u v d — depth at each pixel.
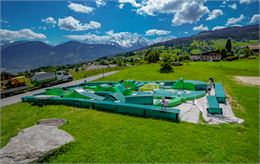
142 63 73.38
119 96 17.33
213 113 13.54
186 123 11.71
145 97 16.30
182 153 8.20
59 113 14.24
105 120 12.20
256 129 11.23
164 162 7.62
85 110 14.73
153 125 11.23
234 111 14.41
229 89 22.36
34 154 7.94
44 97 17.62
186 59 86.19
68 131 10.59
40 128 10.47
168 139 9.41
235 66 48.00
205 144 8.98
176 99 16.89
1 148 8.81
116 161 7.73
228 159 7.91
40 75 32.00
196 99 18.34
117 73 45.12
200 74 37.53
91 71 55.88
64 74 36.84
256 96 18.98
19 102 19.52
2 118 14.20
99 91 21.81
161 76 37.16
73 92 18.86
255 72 37.62
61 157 8.03
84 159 7.88
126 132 10.22
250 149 8.84
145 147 8.68
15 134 10.80
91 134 10.09
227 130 10.80
